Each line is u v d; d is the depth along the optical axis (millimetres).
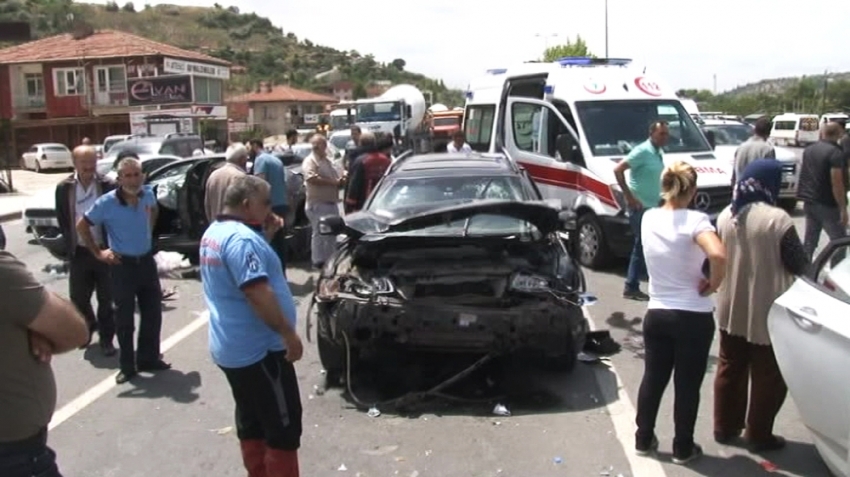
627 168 8172
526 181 7281
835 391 3766
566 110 10812
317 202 9875
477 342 5414
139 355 6387
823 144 8734
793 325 4059
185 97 47438
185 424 5246
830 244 4242
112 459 4703
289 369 3867
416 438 4910
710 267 4102
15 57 50875
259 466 4031
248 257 3637
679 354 4320
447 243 5660
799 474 4301
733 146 15781
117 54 49250
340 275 5750
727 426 4707
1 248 2684
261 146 12172
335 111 41125
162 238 10594
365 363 6305
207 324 7910
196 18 163500
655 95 10992
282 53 160625
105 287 6812
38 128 50469
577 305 5562
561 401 5488
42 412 2588
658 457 4539
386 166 9727
